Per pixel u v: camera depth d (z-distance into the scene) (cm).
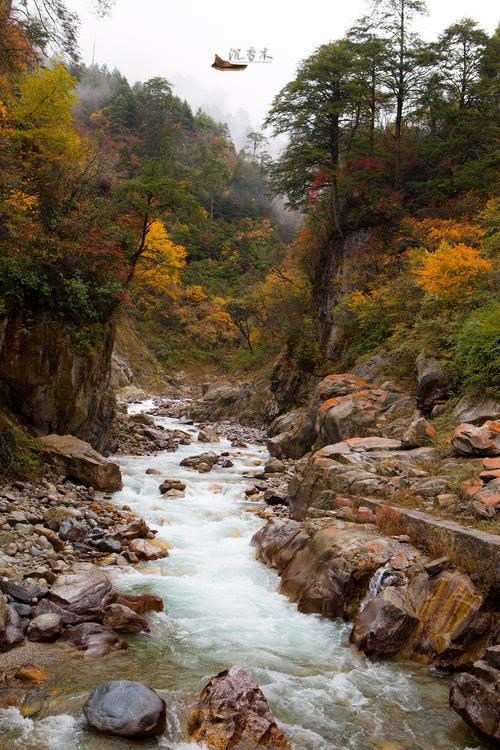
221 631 838
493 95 3500
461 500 1017
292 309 3709
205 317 7038
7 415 1608
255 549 1202
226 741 558
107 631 777
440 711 646
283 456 2362
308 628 859
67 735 561
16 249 1567
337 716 629
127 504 1465
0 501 1238
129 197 2230
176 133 9612
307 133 3638
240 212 9738
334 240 3600
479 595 764
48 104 2052
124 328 6431
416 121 3884
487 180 3106
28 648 724
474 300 1750
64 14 1698
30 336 1695
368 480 1196
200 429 3512
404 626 780
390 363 2111
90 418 2069
